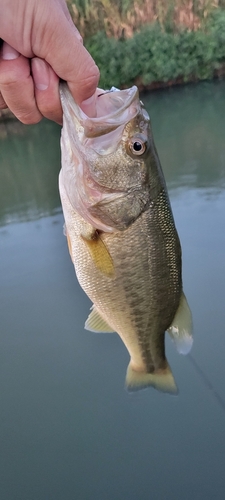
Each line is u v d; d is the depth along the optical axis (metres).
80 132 0.45
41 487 0.85
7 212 1.93
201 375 1.01
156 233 0.50
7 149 3.04
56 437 0.93
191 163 2.34
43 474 0.87
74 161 0.46
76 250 0.49
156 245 0.50
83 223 0.48
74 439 0.91
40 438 0.94
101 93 0.47
